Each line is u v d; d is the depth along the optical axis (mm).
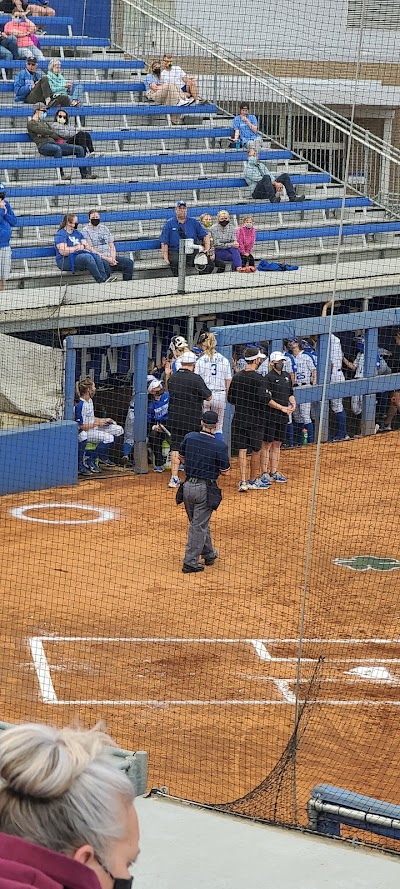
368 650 11281
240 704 9906
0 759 1756
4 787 1748
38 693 9914
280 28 27844
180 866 4359
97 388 18531
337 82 28141
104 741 1873
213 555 13648
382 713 9797
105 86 26328
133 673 10492
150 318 18656
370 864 4457
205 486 13211
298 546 14500
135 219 23141
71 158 23969
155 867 4348
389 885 4262
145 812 4953
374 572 13625
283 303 20016
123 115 26266
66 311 18000
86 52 27922
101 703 9781
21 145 24469
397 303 21875
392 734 9367
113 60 27312
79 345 17312
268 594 12789
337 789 6012
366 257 25500
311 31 27938
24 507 15922
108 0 28469
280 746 9086
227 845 4598
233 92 27562
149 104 26562
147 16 27469
